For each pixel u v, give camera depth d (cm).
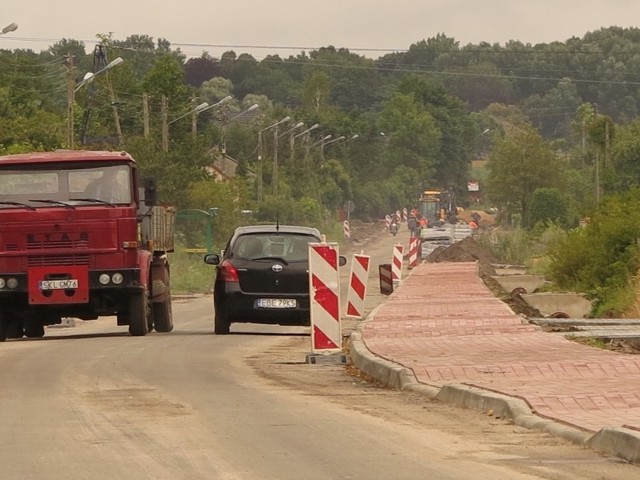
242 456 1998
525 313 6100
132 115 16162
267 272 5088
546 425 2270
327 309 3850
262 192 18712
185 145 13925
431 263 11612
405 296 6544
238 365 3709
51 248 4819
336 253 3859
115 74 16675
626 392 2598
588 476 1834
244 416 2492
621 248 7469
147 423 2391
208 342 4675
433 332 4288
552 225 13400
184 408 2625
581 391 2631
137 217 4941
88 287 4828
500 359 3328
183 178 12731
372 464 1923
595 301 7025
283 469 1880
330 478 1806
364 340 4034
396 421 2428
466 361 3303
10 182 4844
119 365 3659
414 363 3288
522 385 2766
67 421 2436
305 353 4206
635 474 1856
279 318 5103
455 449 2077
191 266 10894
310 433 2253
